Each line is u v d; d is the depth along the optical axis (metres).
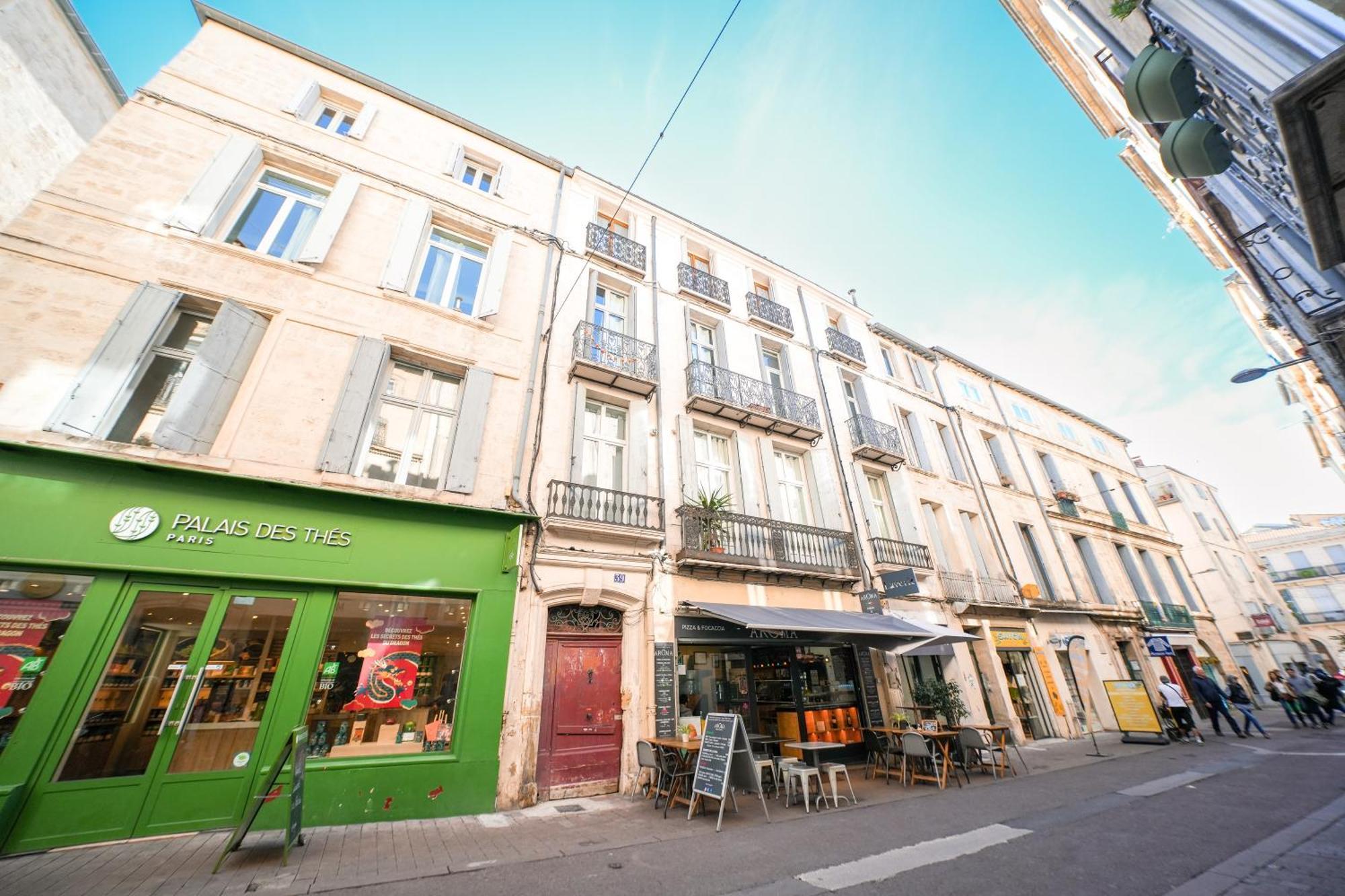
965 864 4.43
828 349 14.60
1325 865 4.03
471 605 6.94
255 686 5.62
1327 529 33.84
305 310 7.48
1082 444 21.67
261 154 8.26
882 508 13.36
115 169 7.01
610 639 7.96
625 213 12.47
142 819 4.88
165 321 6.56
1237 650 21.91
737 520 9.67
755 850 4.89
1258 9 2.56
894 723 9.88
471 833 5.35
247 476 5.96
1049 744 12.06
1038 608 13.90
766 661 9.44
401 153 9.64
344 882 4.01
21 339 5.70
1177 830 5.17
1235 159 3.99
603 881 4.13
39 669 4.88
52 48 8.73
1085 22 4.95
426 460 7.73
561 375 9.23
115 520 5.39
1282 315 4.78
